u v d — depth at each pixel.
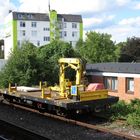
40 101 19.33
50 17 106.25
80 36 111.00
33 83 32.41
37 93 21.98
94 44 66.06
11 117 18.92
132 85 27.34
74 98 18.20
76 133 14.70
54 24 106.31
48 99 18.70
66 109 17.83
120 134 13.82
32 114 19.84
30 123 17.12
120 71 28.25
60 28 108.00
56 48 36.34
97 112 19.53
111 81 29.80
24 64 32.41
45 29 106.06
